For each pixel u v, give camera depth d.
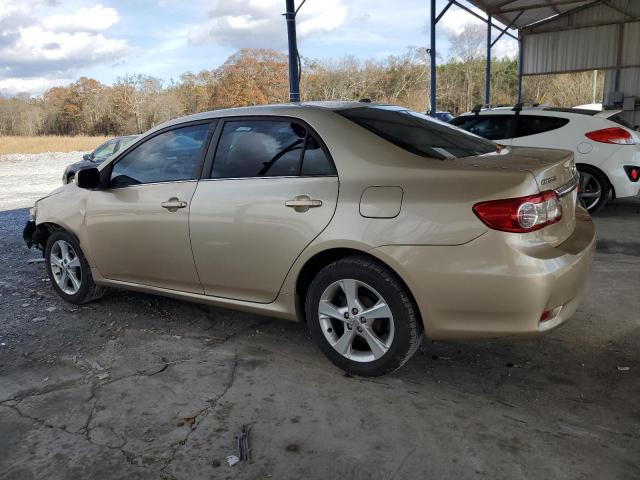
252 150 3.34
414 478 2.25
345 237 2.87
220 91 66.44
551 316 2.69
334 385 3.03
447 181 2.67
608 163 6.96
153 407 2.88
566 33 18.42
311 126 3.14
